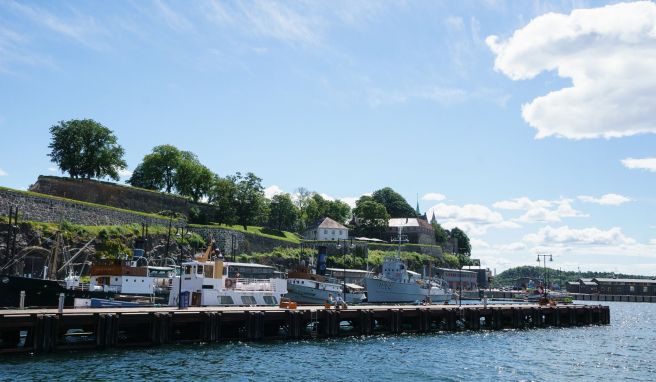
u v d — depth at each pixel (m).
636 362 53.59
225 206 166.00
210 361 43.97
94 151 140.25
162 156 166.50
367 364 46.59
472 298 194.50
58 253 97.00
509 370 47.22
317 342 56.31
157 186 166.25
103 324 45.72
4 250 92.62
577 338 72.12
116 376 37.72
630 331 84.75
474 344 61.59
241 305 65.00
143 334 51.09
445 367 47.16
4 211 97.56
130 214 122.12
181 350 47.59
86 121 140.75
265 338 55.47
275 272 121.19
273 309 58.03
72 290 62.47
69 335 53.00
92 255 103.06
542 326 86.06
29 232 96.62
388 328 66.06
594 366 50.81
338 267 167.88
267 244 156.88
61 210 107.12
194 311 51.59
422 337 65.00
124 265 70.31
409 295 109.81
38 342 42.66
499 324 79.06
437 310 71.38
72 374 37.56
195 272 65.06
